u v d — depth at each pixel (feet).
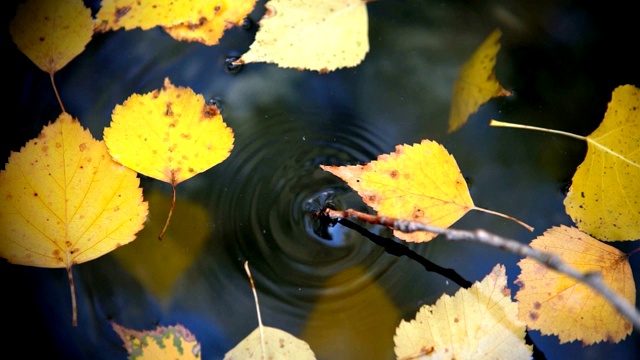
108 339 1.69
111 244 1.71
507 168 1.77
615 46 1.85
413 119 1.80
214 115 1.76
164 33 1.84
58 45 1.81
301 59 1.81
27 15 1.82
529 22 1.87
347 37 1.82
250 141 1.78
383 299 1.71
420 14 1.87
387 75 1.83
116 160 1.73
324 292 1.71
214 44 1.83
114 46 1.83
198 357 1.68
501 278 1.70
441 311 1.69
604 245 1.73
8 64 1.81
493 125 1.80
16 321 1.69
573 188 1.75
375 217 1.66
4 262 1.70
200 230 1.74
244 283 1.72
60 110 1.79
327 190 1.76
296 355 1.68
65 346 1.68
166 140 1.75
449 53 1.84
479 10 1.88
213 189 1.76
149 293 1.71
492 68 1.84
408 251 1.73
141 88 1.81
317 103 1.81
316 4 1.83
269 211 1.75
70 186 1.72
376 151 1.78
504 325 1.69
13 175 1.72
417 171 1.73
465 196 1.73
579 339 1.69
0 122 1.77
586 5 1.88
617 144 1.78
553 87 1.83
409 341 1.68
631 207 1.75
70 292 1.70
